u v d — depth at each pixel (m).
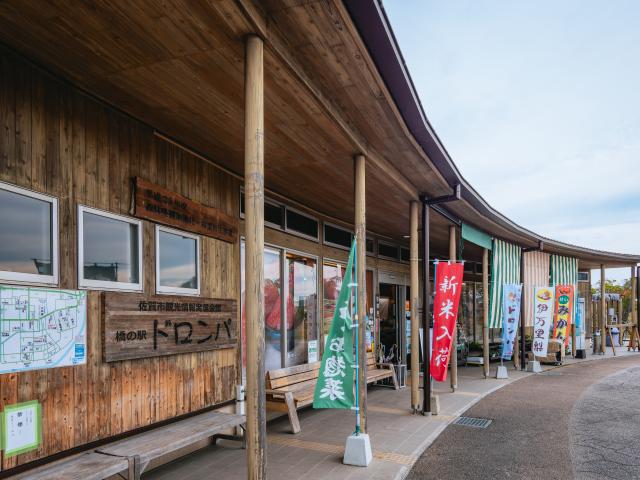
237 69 3.66
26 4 2.84
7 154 3.33
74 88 3.92
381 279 11.83
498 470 5.03
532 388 10.16
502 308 11.92
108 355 4.05
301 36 3.45
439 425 6.81
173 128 4.86
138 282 4.57
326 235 9.29
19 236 3.43
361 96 4.39
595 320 20.59
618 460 5.37
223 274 5.99
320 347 8.74
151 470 4.79
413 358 7.58
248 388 3.24
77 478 3.23
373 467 5.00
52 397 3.56
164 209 4.91
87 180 4.02
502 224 10.31
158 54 3.44
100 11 2.91
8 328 3.26
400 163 6.31
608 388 10.19
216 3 2.84
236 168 6.20
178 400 4.96
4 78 3.33
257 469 3.22
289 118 4.48
